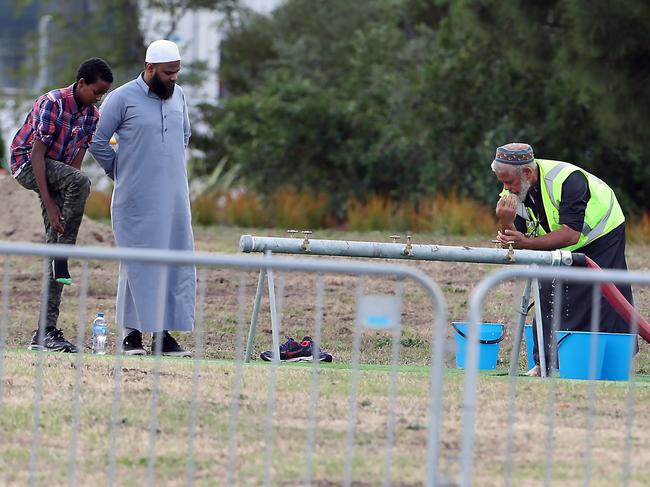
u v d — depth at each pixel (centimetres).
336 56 13362
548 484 1986
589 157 9412
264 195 10431
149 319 3241
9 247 1928
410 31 12588
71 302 4662
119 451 2145
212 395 2514
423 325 4312
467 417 1817
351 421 1998
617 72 7206
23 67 15162
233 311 4481
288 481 2003
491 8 8056
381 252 3052
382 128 10569
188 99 14138
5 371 2655
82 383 2575
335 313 4512
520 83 9519
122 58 14650
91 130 3250
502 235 3145
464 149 9762
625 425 2386
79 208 3188
